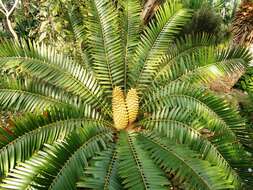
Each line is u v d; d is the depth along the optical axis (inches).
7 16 193.5
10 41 163.0
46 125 147.9
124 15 188.7
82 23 195.5
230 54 170.7
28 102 160.2
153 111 172.6
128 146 151.5
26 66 162.6
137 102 168.6
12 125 141.6
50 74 167.5
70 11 194.9
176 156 143.3
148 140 156.6
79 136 145.1
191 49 183.2
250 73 287.3
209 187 129.7
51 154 134.9
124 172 131.6
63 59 172.4
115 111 167.5
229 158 148.9
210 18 240.8
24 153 138.7
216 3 301.9
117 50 184.9
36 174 130.7
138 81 185.2
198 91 160.6
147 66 185.2
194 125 153.3
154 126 162.9
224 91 254.2
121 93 165.6
